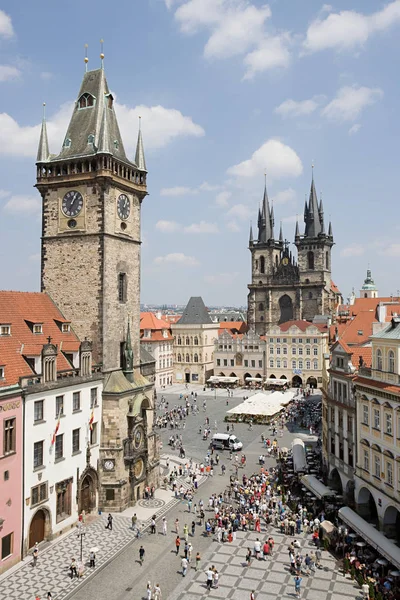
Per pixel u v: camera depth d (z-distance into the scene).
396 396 51.03
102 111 71.00
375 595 42.62
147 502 67.81
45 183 69.19
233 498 69.62
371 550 52.16
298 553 52.16
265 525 60.25
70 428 58.16
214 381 184.25
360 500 59.81
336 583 46.28
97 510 63.53
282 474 77.31
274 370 182.88
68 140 71.50
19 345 56.78
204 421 122.69
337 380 67.75
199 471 82.88
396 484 51.19
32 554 51.38
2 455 47.88
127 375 68.75
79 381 59.50
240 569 49.34
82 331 66.88
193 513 64.12
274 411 108.19
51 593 44.09
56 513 55.94
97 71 73.06
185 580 47.06
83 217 67.50
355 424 60.88
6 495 48.44
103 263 66.38
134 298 73.50
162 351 189.50
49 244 69.50
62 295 68.31
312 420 119.12
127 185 71.12
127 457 64.88
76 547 53.47
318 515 60.94
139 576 47.69
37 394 52.69
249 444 100.12
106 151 66.00
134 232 73.81
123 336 70.31
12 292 62.62
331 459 69.81
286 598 43.75
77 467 59.31
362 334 98.62
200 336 194.38
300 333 179.38
